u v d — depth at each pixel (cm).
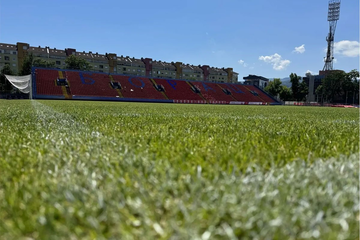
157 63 7831
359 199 113
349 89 6056
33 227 90
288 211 98
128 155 184
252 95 5681
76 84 4353
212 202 108
